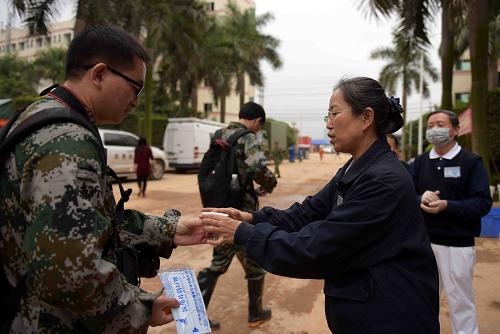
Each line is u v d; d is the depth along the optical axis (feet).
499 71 93.91
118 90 4.47
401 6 32.73
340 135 5.63
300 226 6.58
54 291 3.60
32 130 3.94
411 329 4.94
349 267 5.13
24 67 117.08
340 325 5.28
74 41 4.52
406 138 95.55
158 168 52.26
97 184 3.97
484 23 30.60
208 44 83.76
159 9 57.21
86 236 3.66
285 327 11.47
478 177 9.22
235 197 10.53
